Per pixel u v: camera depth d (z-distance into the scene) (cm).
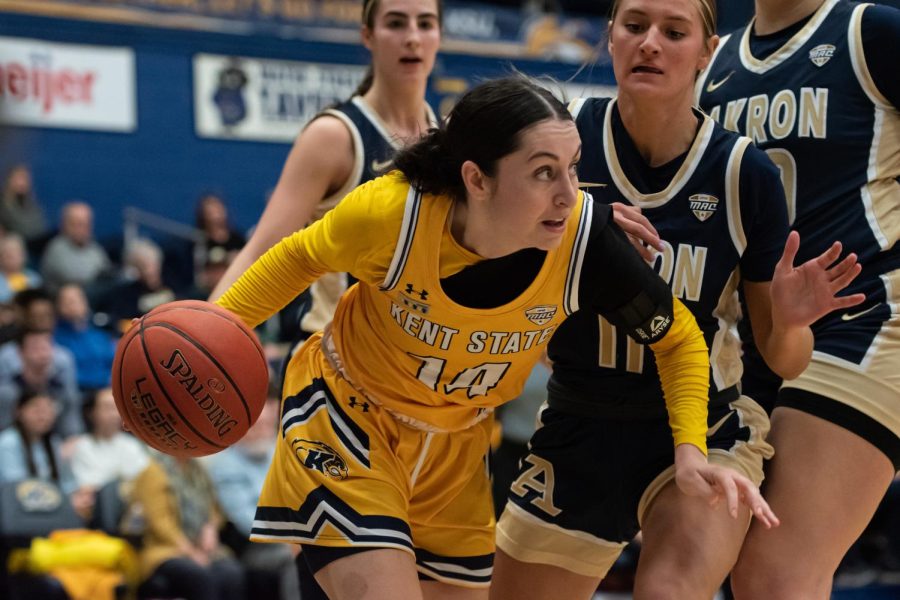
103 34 1655
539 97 402
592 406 497
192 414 436
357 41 1800
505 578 528
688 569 452
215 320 444
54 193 1641
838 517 491
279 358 1255
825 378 506
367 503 445
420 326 442
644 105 461
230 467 1104
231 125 1734
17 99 1608
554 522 511
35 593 990
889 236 512
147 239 1691
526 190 399
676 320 444
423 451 472
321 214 613
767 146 534
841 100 518
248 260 575
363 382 466
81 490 1065
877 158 516
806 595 481
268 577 1055
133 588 1026
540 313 439
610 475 498
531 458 523
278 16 1752
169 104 1700
